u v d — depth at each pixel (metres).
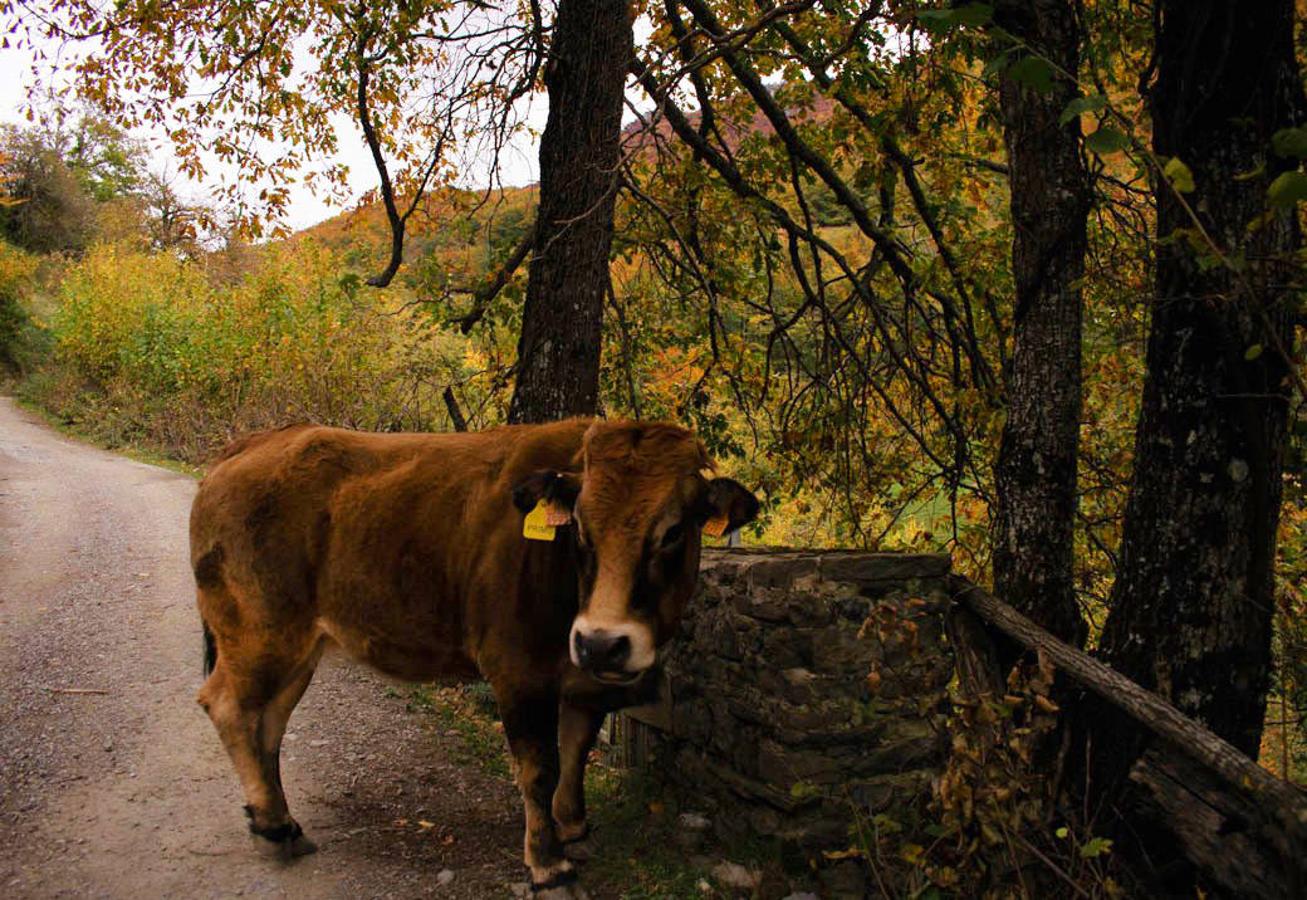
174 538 12.86
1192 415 4.20
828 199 10.20
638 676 3.74
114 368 30.20
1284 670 5.44
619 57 6.93
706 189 8.48
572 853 4.64
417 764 5.95
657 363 9.23
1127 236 6.31
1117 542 7.16
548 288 6.96
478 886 4.45
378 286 8.05
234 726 4.67
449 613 4.50
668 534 3.81
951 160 7.45
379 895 4.35
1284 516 6.02
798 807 4.41
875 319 7.86
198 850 4.71
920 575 4.72
